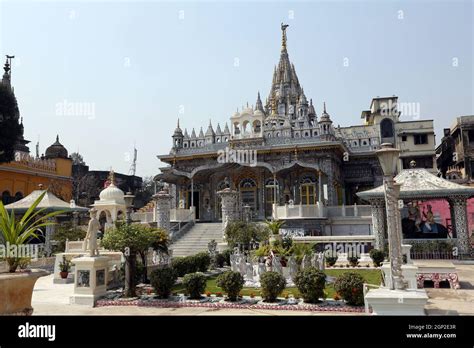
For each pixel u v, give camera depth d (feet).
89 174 197.67
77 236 92.27
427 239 78.69
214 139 138.51
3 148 115.75
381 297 25.79
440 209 109.60
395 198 27.66
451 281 49.08
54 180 148.46
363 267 73.10
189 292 42.98
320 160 124.47
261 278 41.04
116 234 45.29
